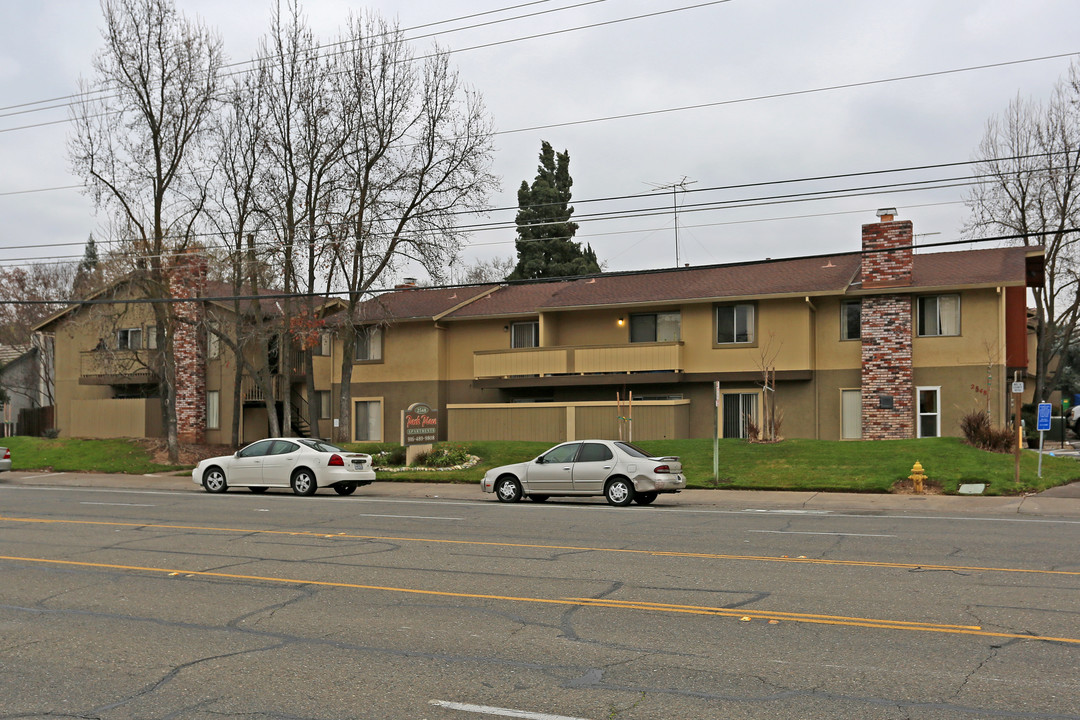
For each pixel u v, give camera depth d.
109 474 32.66
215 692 6.65
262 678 6.98
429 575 11.27
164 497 23.55
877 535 14.64
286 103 33.59
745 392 32.84
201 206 33.88
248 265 34.62
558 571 11.47
